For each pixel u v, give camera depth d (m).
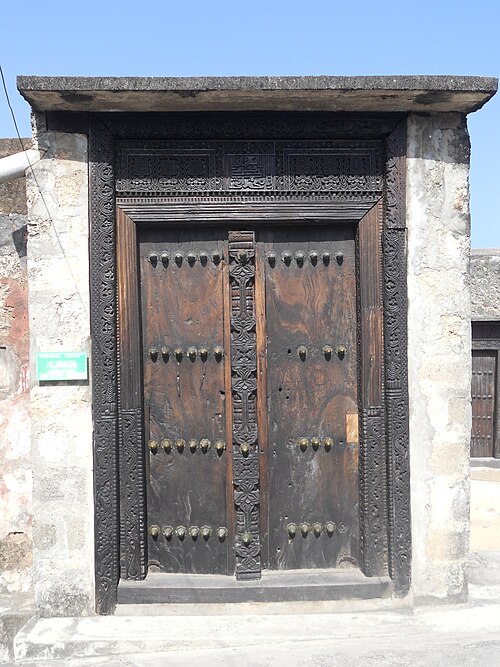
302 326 3.94
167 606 3.75
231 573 3.89
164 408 3.92
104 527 3.72
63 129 3.70
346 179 3.83
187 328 3.92
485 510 7.69
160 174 3.79
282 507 3.94
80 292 3.72
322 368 3.95
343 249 3.95
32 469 3.74
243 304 3.85
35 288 3.70
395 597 3.79
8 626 3.74
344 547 3.95
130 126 3.72
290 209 3.81
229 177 3.79
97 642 3.42
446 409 3.83
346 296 3.95
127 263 3.79
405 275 3.80
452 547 3.82
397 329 3.79
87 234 3.72
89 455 3.73
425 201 3.79
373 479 3.85
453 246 3.82
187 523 3.92
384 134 3.80
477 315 9.80
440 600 3.81
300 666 3.23
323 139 3.83
